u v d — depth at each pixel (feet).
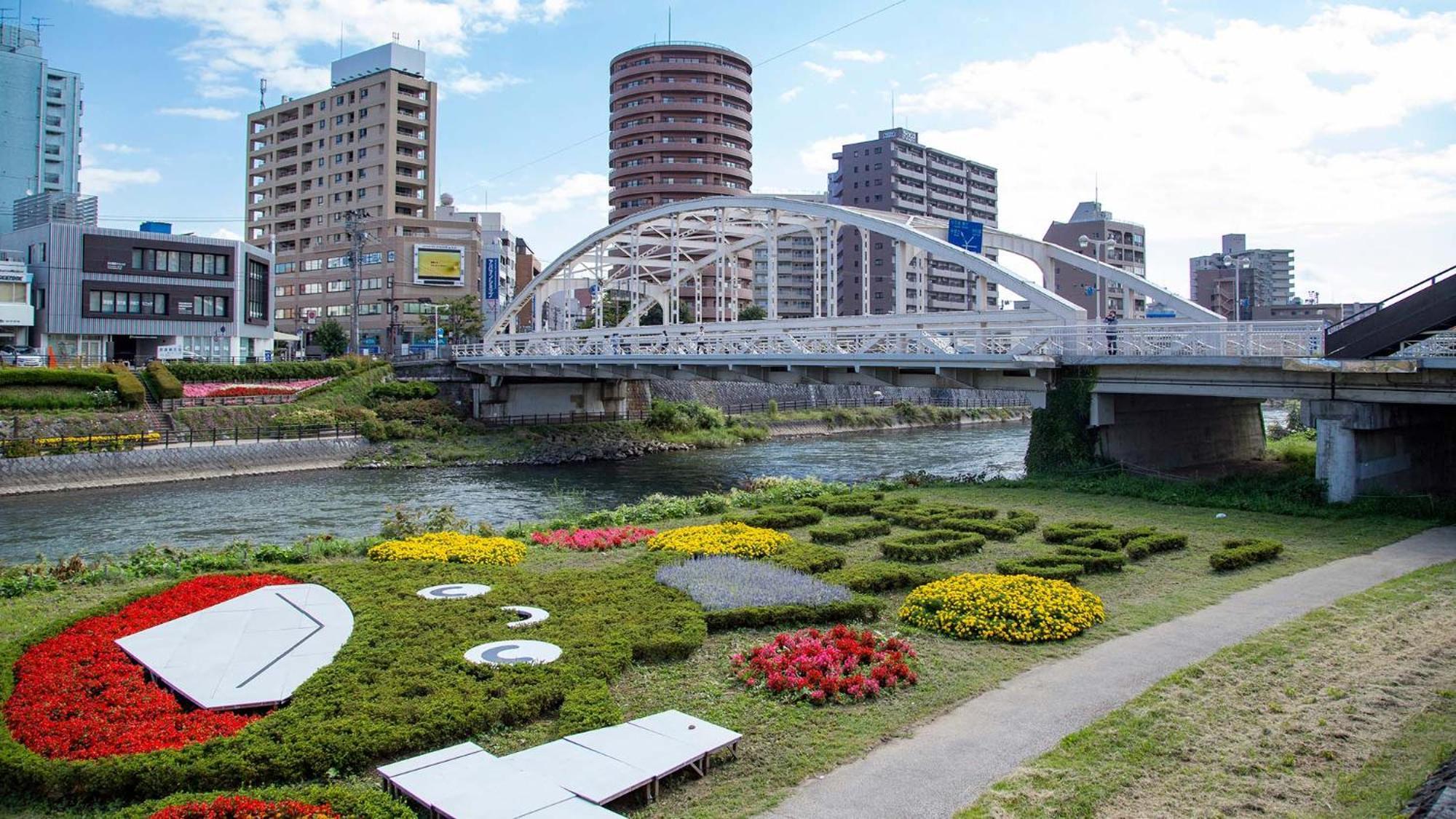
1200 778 30.42
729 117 419.54
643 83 419.13
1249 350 94.84
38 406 152.97
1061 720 35.53
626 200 414.62
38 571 62.28
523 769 30.04
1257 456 130.62
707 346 155.94
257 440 163.63
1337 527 75.20
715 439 222.28
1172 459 116.57
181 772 30.09
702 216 198.80
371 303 321.73
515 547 68.23
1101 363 104.73
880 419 278.87
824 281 417.49
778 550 67.56
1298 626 46.24
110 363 182.39
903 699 38.29
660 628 46.14
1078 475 104.17
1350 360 85.20
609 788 28.50
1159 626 47.96
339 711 35.27
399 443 184.85
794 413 270.05
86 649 42.98
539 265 500.33
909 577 57.98
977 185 459.73
